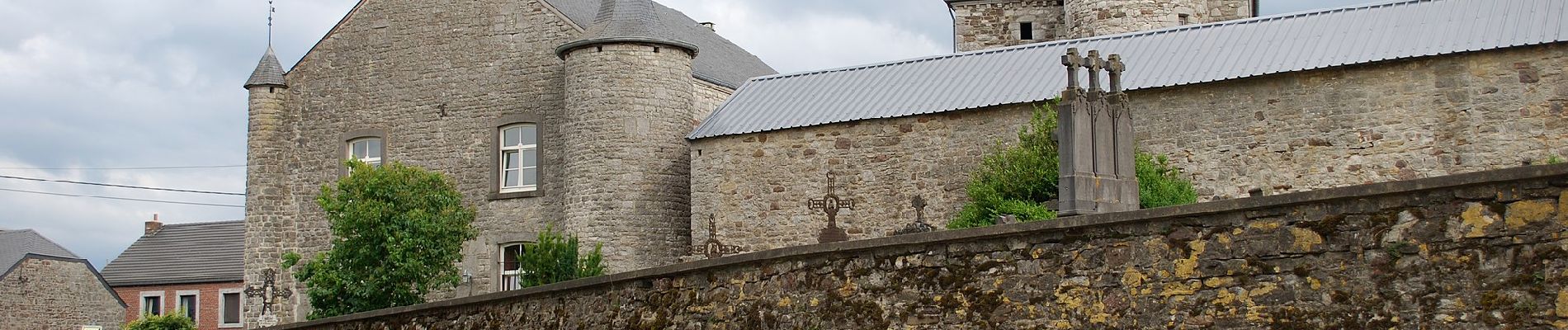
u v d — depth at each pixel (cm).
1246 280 938
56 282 4753
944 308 1080
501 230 3353
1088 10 3472
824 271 1170
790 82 3098
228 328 4816
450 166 3438
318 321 1931
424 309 1733
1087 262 1013
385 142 3516
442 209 2988
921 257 1104
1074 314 1011
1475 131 2306
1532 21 2317
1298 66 2442
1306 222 922
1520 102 2275
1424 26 2442
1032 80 2723
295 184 3600
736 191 2930
